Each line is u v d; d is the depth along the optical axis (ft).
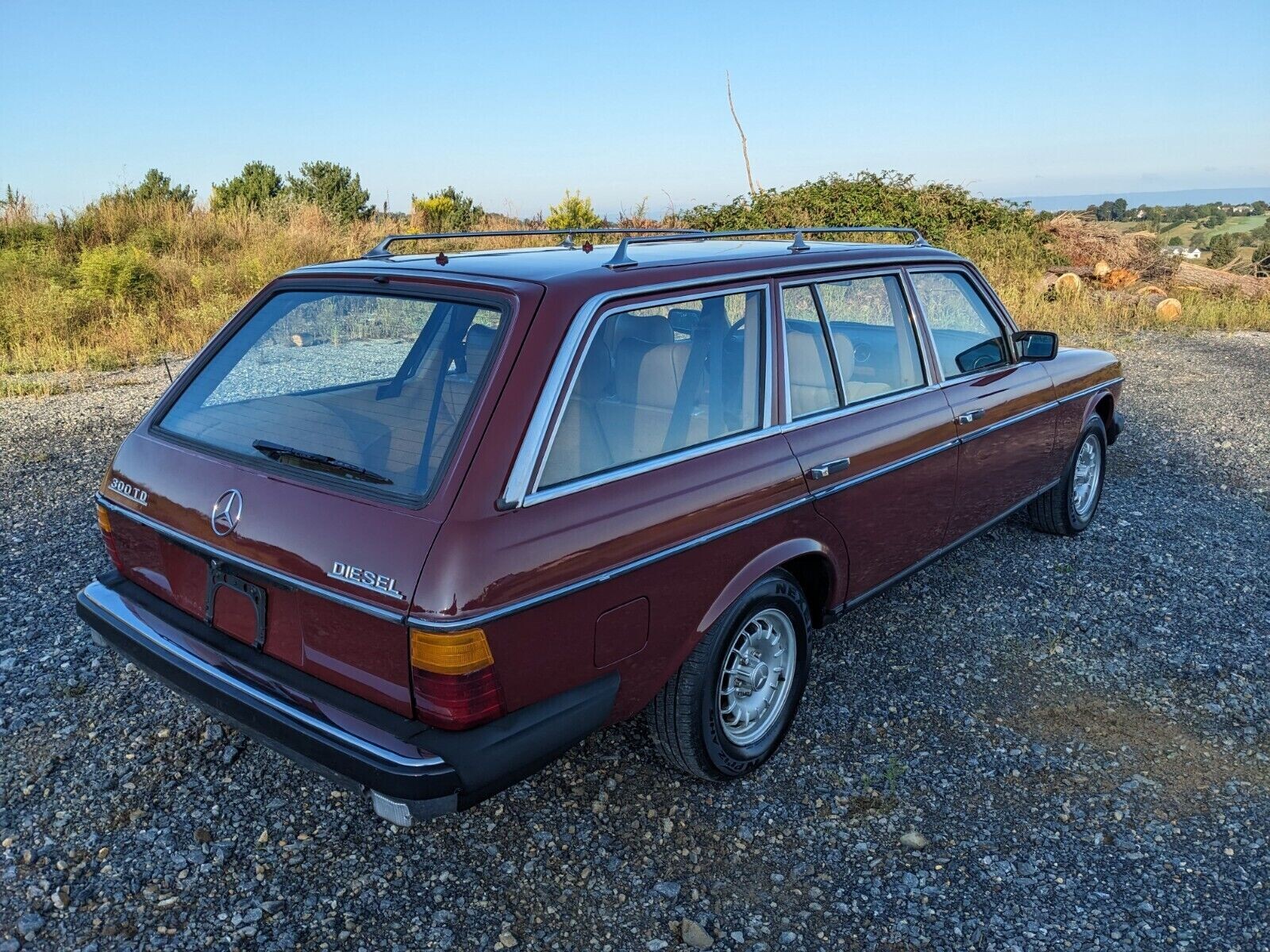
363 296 9.89
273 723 8.30
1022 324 46.06
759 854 9.87
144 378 33.30
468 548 7.70
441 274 9.49
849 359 12.07
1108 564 17.25
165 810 10.23
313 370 9.53
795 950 8.66
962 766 11.39
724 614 10.14
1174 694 13.03
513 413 8.18
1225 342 42.93
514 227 63.57
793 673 11.43
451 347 8.84
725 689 10.69
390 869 9.52
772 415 10.74
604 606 8.73
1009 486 15.61
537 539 8.11
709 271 10.25
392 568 7.79
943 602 15.71
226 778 10.78
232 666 8.98
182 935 8.60
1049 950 8.65
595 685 8.86
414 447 8.37
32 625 14.10
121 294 42.19
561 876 9.50
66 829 9.88
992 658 13.94
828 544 11.48
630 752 11.57
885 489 12.23
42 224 54.54
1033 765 11.43
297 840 9.87
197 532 9.30
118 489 10.36
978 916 9.05
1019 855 9.89
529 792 10.76
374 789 7.80
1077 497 18.52
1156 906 9.17
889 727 12.20
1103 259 61.16
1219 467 23.34
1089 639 14.52
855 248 12.80
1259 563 17.29
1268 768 11.41
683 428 9.75
